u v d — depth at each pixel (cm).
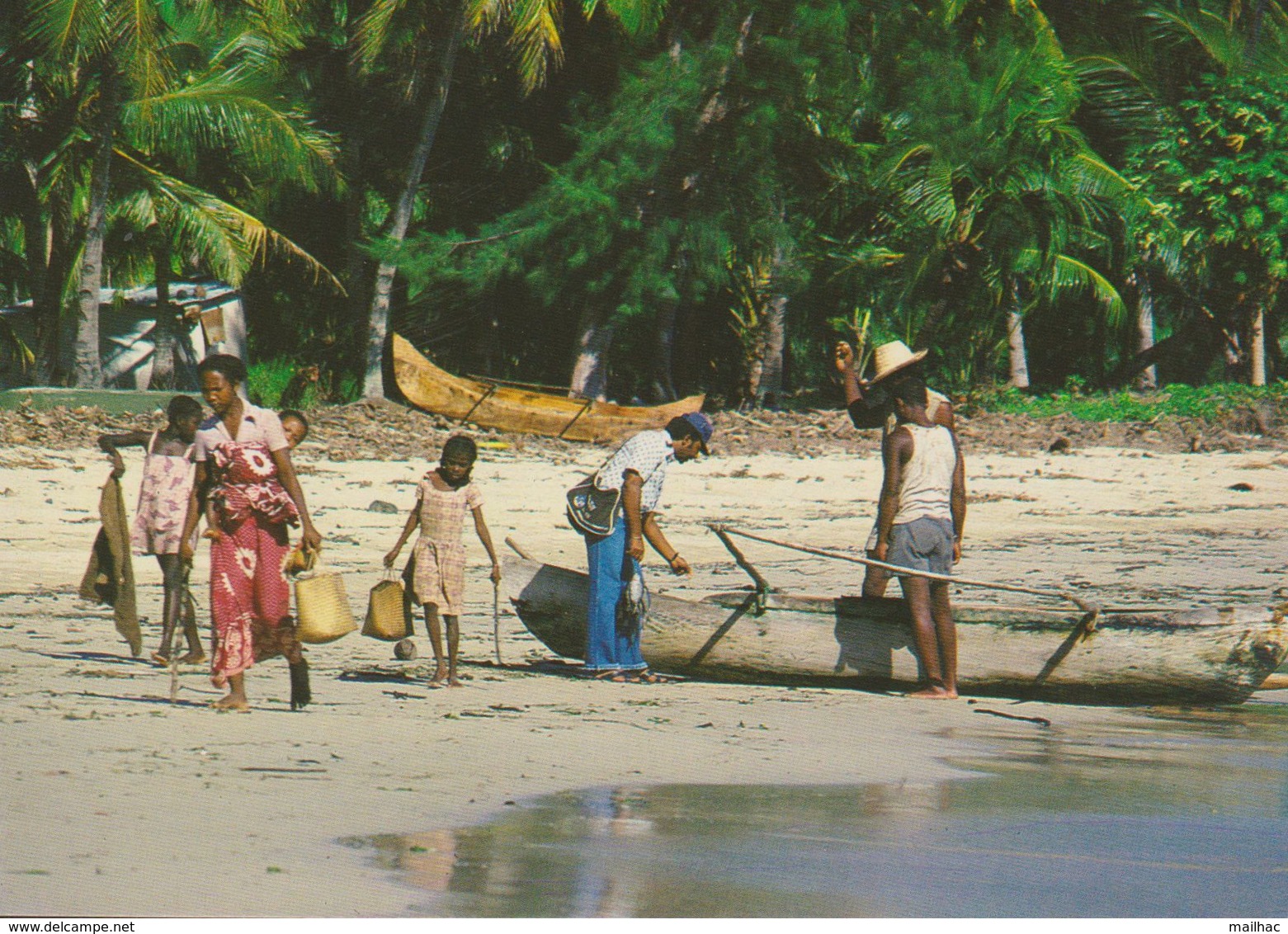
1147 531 3173
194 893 761
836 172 6569
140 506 1559
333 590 1319
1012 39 6500
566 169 5925
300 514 1300
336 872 809
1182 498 3884
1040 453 5294
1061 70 6600
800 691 1529
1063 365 8638
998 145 6331
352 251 6838
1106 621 1492
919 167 6638
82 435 4553
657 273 5869
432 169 7088
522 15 5606
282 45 6000
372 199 7288
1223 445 5497
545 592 1616
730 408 7288
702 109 5891
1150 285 8019
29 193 5816
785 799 1030
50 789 962
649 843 894
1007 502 3741
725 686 1556
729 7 5981
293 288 7169
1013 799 1049
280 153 5756
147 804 938
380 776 1046
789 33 5978
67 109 5491
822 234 7144
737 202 6025
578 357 6175
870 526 3206
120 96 5544
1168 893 820
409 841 880
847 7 6038
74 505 3088
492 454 4912
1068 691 1502
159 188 5809
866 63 6400
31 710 1230
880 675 1540
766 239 6072
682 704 1415
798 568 2547
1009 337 7262
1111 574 2472
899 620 1534
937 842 919
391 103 6625
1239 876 860
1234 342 7675
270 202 6819
